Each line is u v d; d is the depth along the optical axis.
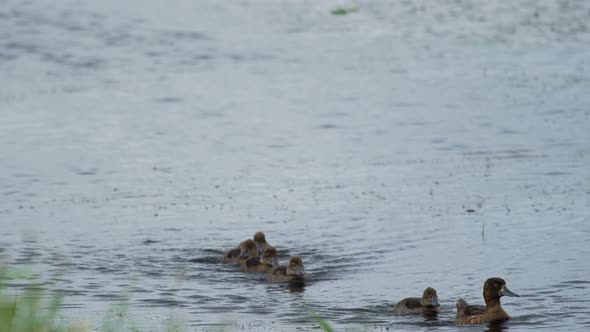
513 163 74.88
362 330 42.72
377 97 103.38
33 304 32.19
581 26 139.88
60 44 135.88
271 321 44.22
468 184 69.25
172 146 83.94
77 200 67.00
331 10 156.12
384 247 56.62
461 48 128.75
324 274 52.44
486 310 44.19
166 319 43.88
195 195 68.38
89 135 87.69
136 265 53.91
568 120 89.44
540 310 45.41
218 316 45.03
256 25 147.75
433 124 90.06
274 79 115.06
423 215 62.22
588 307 45.66
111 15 154.75
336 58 125.69
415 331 42.97
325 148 82.50
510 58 121.19
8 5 161.00
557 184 68.56
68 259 54.50
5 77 116.69
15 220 62.22
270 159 79.06
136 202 66.50
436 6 157.00
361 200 66.12
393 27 143.62
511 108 95.19
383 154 79.69
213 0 166.88
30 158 78.94
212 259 55.62
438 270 52.41
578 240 56.47
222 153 81.38
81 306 45.81
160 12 157.50
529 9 152.50
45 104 101.44
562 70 113.38
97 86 111.81
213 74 118.62
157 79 115.88
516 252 54.81
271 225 61.31
